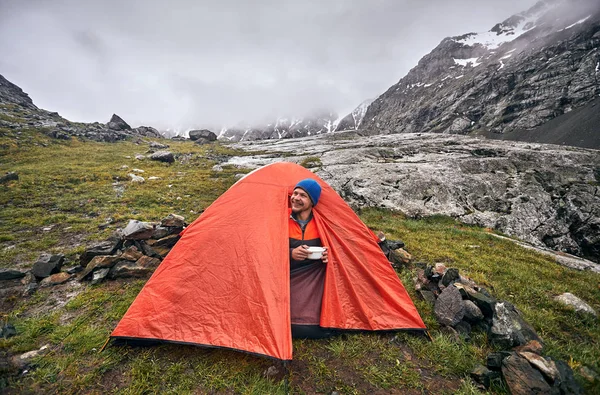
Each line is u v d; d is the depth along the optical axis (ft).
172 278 5.57
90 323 5.73
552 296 7.89
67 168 26.22
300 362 4.92
